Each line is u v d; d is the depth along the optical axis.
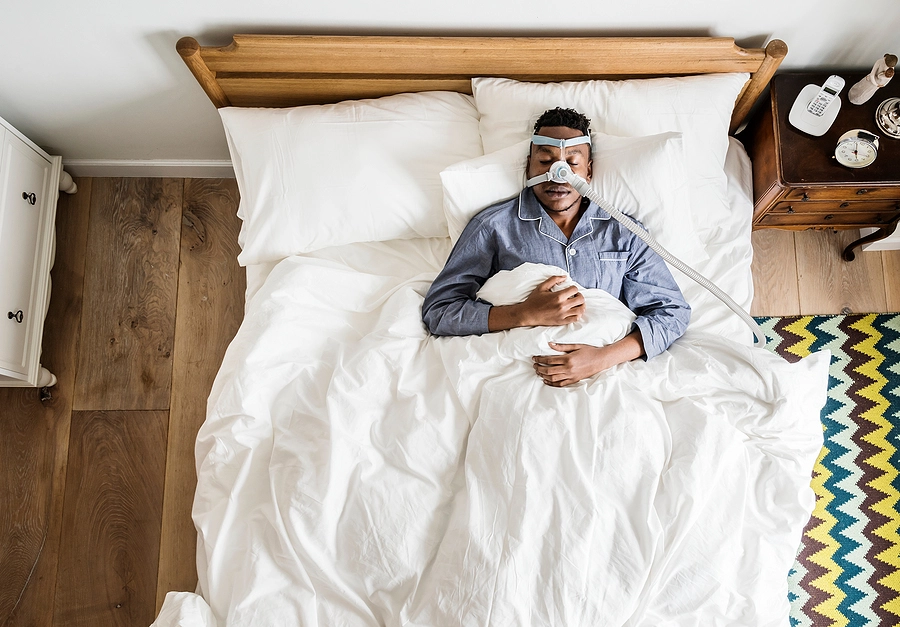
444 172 1.66
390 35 1.79
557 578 1.37
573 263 1.68
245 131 1.79
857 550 1.93
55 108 1.94
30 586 1.93
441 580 1.40
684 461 1.49
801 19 1.76
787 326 2.12
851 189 1.80
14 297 1.92
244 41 1.68
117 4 1.64
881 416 2.03
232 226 2.21
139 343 2.12
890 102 1.81
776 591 1.51
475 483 1.46
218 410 1.62
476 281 1.73
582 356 1.55
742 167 1.99
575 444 1.47
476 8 1.71
